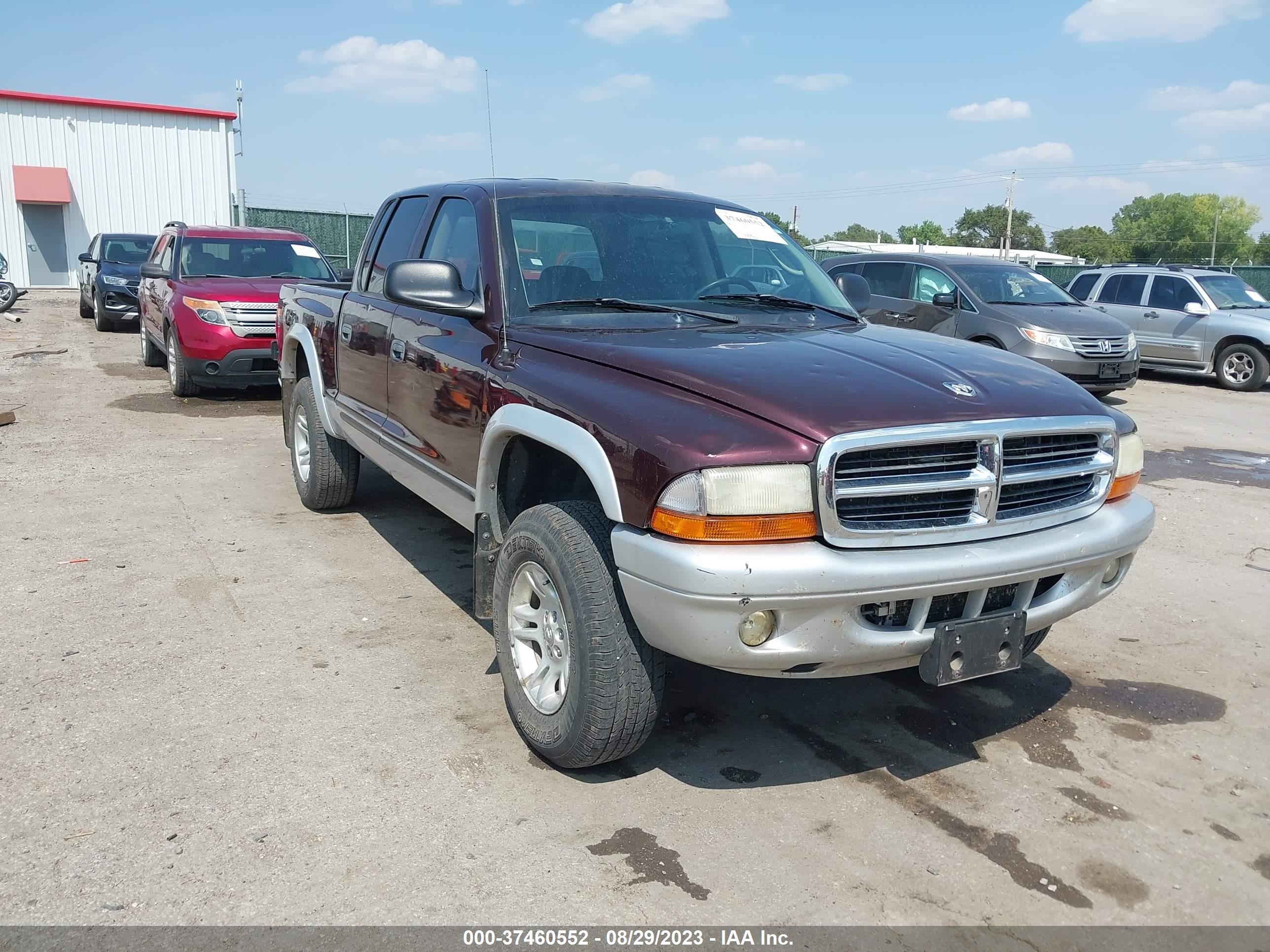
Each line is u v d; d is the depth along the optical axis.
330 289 5.80
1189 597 5.17
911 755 3.44
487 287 3.78
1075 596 3.21
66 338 15.82
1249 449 9.55
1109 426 3.22
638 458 2.76
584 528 3.03
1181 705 3.89
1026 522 3.01
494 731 3.49
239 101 30.20
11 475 6.93
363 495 6.63
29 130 28.31
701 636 2.67
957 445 2.86
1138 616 4.87
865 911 2.59
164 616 4.44
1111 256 96.75
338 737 3.41
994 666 2.99
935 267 12.22
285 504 6.39
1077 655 4.38
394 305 4.56
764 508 2.63
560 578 3.03
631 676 2.96
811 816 3.03
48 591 4.70
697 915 2.55
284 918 2.50
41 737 3.34
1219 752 3.52
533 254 3.87
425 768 3.23
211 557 5.28
